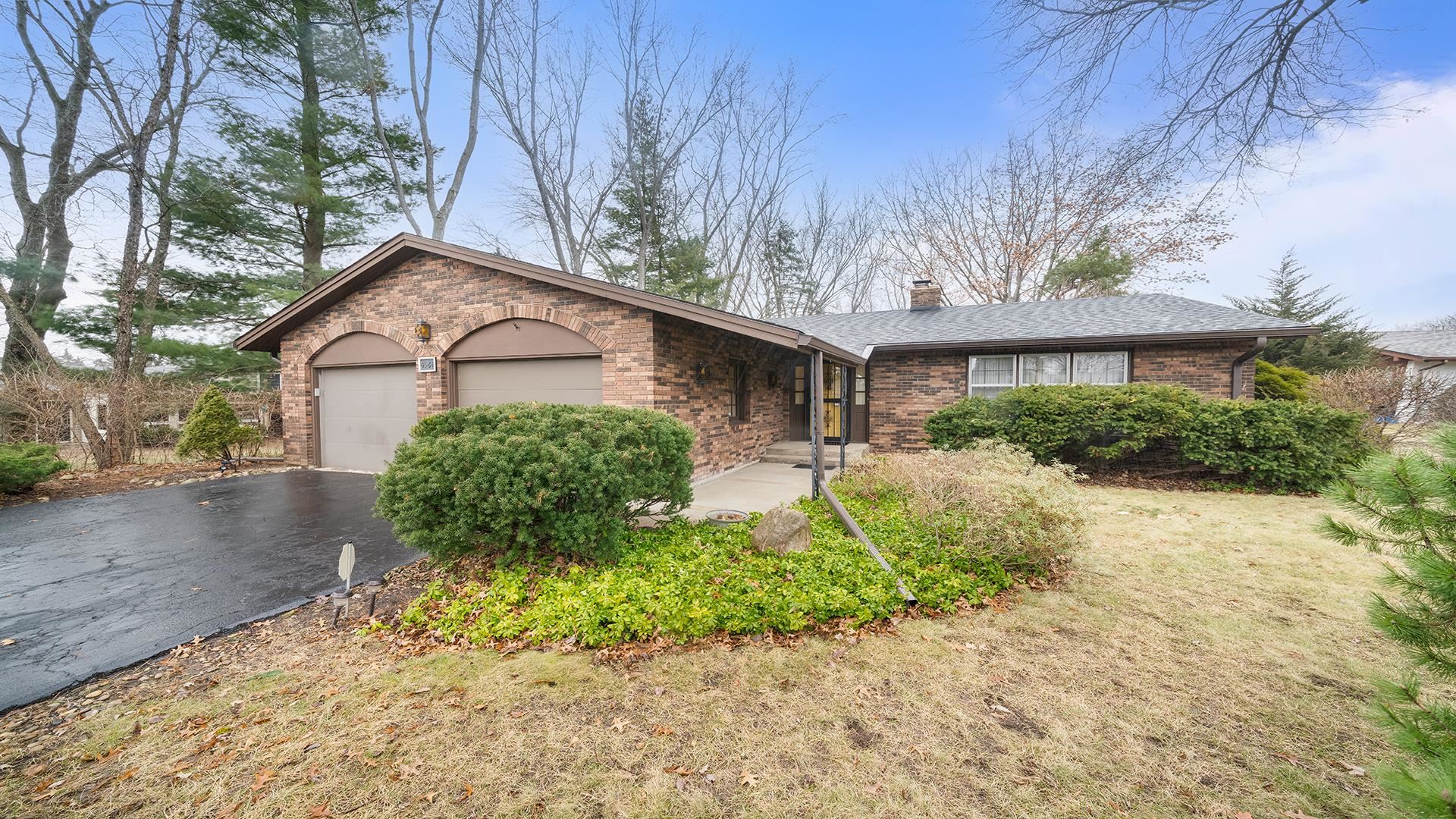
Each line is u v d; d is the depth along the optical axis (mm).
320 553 5402
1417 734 1614
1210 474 9617
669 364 8203
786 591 4102
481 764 2506
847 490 7684
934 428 10578
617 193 20906
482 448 4418
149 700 2947
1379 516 1839
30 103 12688
